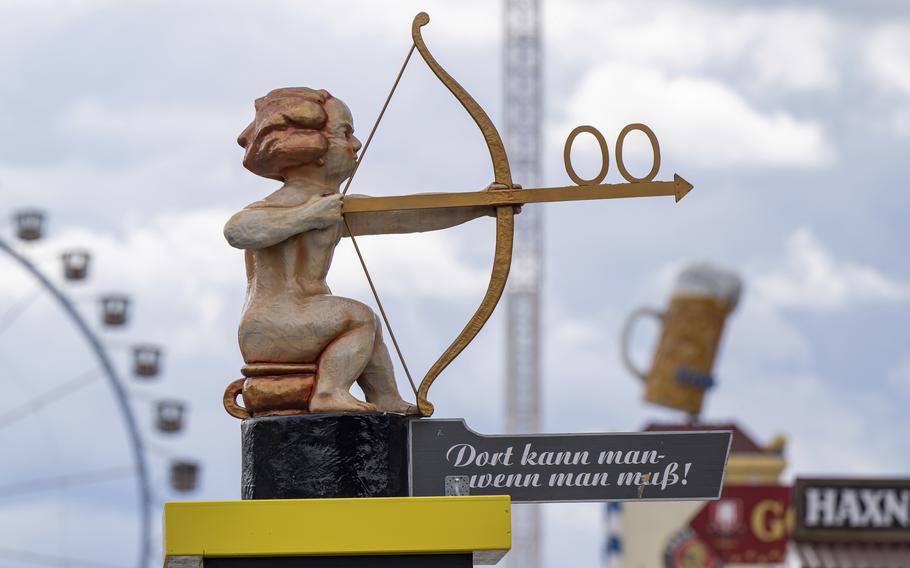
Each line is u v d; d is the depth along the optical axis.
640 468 11.37
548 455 11.38
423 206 11.54
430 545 10.67
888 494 59.59
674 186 11.43
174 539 10.59
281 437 11.22
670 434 11.40
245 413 11.67
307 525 10.66
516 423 95.75
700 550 64.81
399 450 11.31
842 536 60.09
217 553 10.61
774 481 65.94
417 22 11.71
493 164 11.59
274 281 11.49
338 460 11.18
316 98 11.71
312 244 11.52
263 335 11.36
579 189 11.48
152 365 61.50
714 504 65.31
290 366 11.36
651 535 65.62
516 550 90.50
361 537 10.66
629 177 11.47
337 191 11.78
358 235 11.70
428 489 11.35
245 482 11.37
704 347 80.75
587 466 11.37
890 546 59.19
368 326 11.41
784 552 64.25
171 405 60.84
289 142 11.49
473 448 11.39
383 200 11.54
